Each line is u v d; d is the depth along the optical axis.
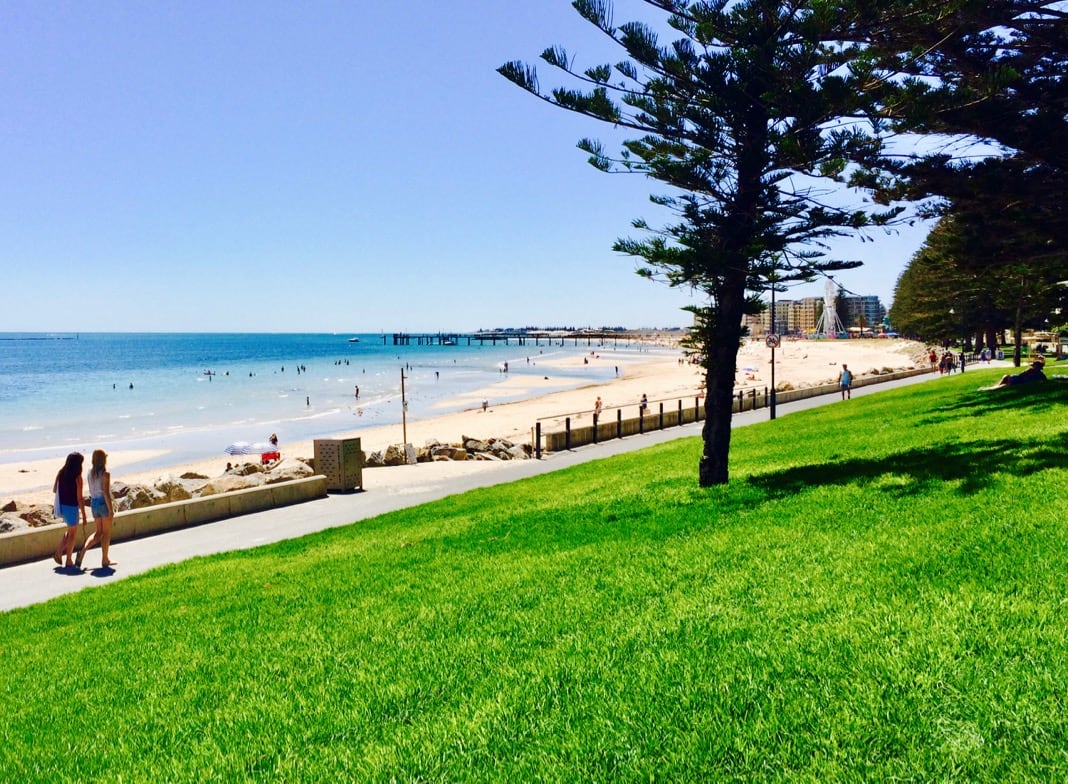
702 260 10.83
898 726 3.52
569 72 11.05
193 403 62.16
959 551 5.89
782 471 12.14
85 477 27.05
